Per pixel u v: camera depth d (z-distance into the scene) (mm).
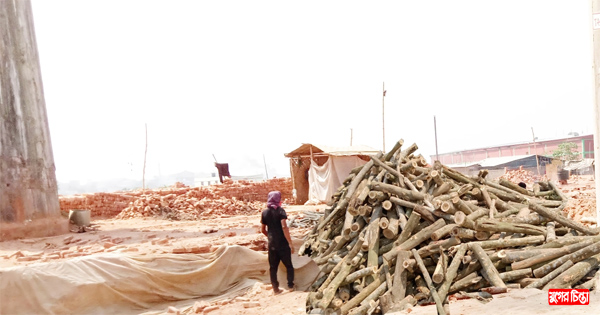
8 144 11500
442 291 4980
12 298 5402
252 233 10508
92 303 5703
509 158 49906
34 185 11914
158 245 8539
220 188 24703
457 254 5398
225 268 7004
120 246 8500
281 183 27891
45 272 5703
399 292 5273
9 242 10484
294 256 7703
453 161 76625
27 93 12344
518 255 5324
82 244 9695
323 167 22703
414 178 7383
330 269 6340
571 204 12617
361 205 6840
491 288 4984
